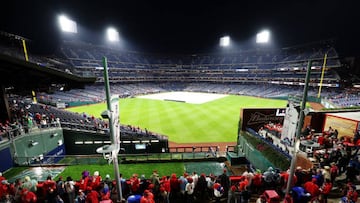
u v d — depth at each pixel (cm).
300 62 5791
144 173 1359
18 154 1428
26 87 1434
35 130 1625
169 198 798
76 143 1948
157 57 8694
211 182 813
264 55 7269
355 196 659
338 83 4606
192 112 3438
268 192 681
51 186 744
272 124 1700
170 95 5988
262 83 6544
